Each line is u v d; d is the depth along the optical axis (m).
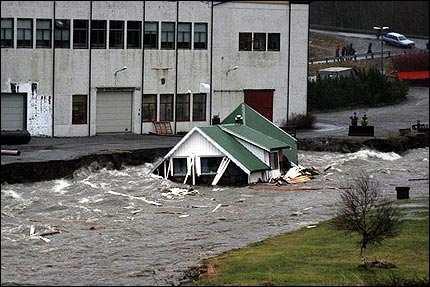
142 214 89.62
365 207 77.12
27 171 99.69
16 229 81.00
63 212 88.88
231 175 106.94
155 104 136.50
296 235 79.31
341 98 177.25
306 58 148.75
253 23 143.62
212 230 82.94
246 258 70.44
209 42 140.00
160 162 107.69
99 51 130.62
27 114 126.06
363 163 125.12
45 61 126.56
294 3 146.75
